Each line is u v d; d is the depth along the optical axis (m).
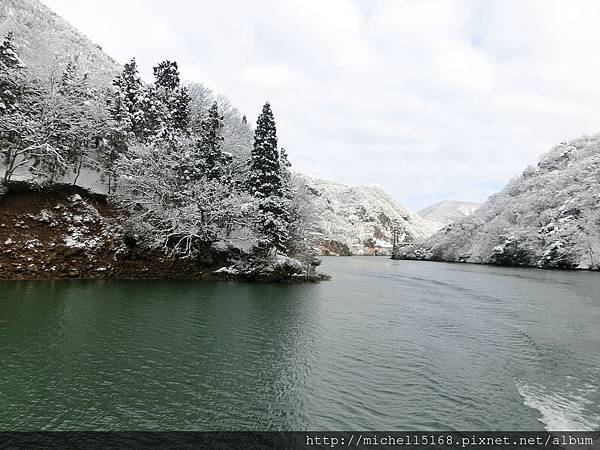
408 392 12.00
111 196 38.97
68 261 32.19
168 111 47.88
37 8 94.25
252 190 41.12
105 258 34.06
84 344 15.55
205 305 24.95
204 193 36.06
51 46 63.28
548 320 23.62
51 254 31.70
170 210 37.47
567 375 13.80
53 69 44.00
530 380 13.24
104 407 10.42
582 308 28.34
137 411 10.27
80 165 39.94
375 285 43.91
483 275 60.38
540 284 46.03
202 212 36.69
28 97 39.00
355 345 17.20
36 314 19.53
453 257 118.06
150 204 37.44
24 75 39.31
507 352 16.55
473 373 13.86
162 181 37.97
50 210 34.31
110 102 43.53
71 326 17.91
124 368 13.28
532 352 16.59
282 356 15.34
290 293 32.69
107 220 36.75
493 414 10.55
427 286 43.53
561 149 117.69
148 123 45.81
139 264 35.31
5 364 13.02
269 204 40.06
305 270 44.81
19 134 35.25
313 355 15.59
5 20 64.75
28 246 31.06
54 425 9.38
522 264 87.75
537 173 116.88
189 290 30.59
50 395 10.95
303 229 50.75
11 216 31.94
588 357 15.97
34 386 11.48
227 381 12.59
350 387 12.34
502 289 40.72
